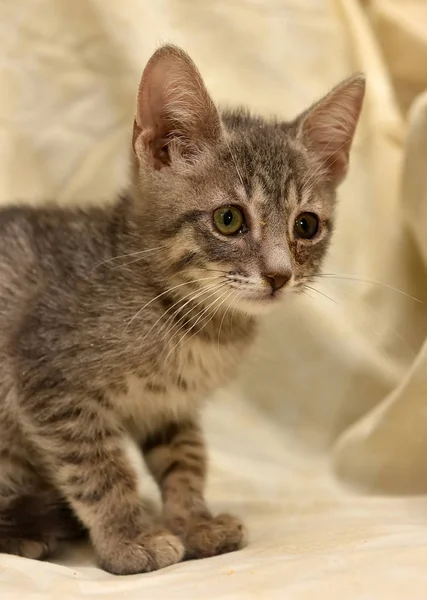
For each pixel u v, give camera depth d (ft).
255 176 1.27
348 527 1.25
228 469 1.57
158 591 1.04
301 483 1.52
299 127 1.37
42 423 1.24
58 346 1.25
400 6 1.86
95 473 1.24
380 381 1.62
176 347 1.28
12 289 1.32
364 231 1.71
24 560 1.14
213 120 1.29
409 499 1.41
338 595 0.98
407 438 1.43
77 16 1.68
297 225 1.31
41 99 1.69
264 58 1.74
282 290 1.24
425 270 1.62
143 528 1.24
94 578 1.13
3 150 1.68
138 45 1.67
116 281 1.28
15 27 1.67
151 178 1.29
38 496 1.34
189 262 1.26
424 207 1.51
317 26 1.76
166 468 1.38
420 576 1.01
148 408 1.32
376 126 1.73
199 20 1.73
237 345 1.36
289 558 1.12
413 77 1.83
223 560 1.16
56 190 1.71
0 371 1.29
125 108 1.69
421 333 1.63
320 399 1.67
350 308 1.68
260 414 1.71
